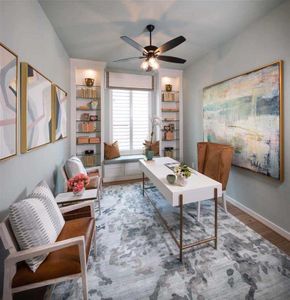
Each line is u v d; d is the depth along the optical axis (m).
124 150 4.78
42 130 2.02
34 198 1.39
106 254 1.89
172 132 4.76
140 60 3.92
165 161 3.23
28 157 1.74
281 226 2.21
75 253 1.31
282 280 1.55
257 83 2.40
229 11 2.24
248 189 2.69
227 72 3.01
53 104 2.42
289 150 2.08
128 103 4.71
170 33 2.76
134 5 2.12
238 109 2.73
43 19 2.17
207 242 1.99
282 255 1.84
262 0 2.03
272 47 2.21
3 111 1.27
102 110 4.14
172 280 1.56
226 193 3.12
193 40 2.99
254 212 2.59
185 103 4.51
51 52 2.47
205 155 3.08
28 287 1.16
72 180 2.17
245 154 2.64
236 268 1.68
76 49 3.34
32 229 1.21
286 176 2.13
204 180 2.09
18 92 1.52
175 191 1.77
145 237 2.17
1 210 1.29
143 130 4.89
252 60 2.51
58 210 1.60
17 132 1.50
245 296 1.42
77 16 2.31
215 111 3.26
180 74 4.56
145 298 1.41
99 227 2.38
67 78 3.54
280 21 2.11
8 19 1.39
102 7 2.15
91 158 4.15
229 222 2.47
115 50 3.38
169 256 1.85
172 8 2.18
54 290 1.49
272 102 2.21
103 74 4.09
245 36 2.62
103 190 3.72
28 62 1.75
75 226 1.65
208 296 1.42
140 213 2.76
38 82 1.91
